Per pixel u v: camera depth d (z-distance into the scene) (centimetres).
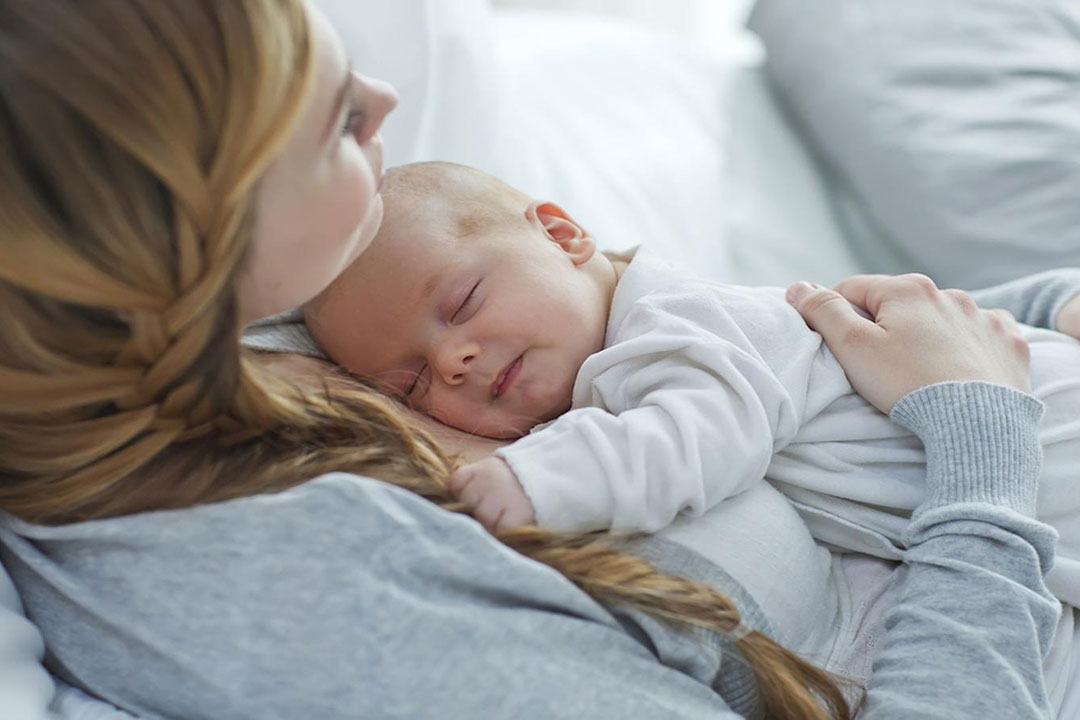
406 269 91
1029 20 159
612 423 74
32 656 69
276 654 62
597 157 150
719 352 79
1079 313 98
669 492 72
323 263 69
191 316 62
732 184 158
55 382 62
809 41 170
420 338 90
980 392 80
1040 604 72
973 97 149
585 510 72
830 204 159
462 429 89
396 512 64
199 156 58
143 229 58
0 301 59
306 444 73
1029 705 67
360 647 61
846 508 85
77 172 56
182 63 56
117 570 64
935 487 78
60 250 57
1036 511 85
